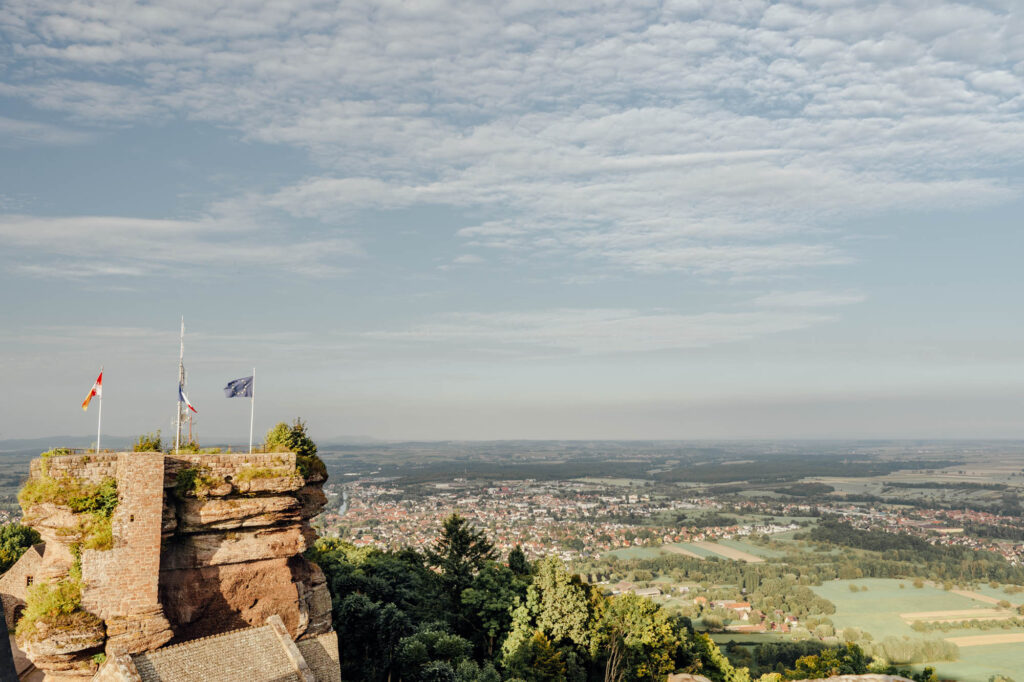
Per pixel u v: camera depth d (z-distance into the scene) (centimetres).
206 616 5084
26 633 4447
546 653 8025
